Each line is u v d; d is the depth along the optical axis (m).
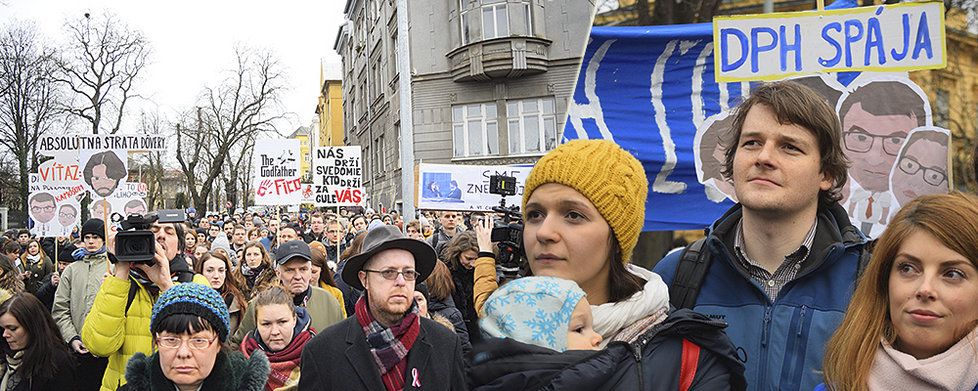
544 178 1.59
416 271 3.03
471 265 5.03
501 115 21.03
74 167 9.82
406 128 10.36
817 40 2.75
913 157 2.70
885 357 1.65
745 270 2.10
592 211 1.56
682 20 2.86
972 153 2.67
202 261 4.89
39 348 3.98
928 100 2.68
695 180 2.88
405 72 10.41
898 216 1.70
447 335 3.02
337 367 2.78
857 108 2.73
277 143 12.20
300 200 12.26
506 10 20.33
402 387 2.79
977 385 1.54
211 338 2.80
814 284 2.00
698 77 2.87
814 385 1.90
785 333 1.98
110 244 3.89
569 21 20.59
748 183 1.96
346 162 12.16
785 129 1.90
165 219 4.09
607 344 1.49
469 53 20.62
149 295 3.76
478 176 10.20
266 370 2.98
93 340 3.61
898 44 2.70
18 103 33.28
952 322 1.57
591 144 1.63
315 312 4.49
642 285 1.66
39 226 9.91
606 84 2.91
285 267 4.43
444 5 21.70
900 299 1.63
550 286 1.46
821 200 2.08
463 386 2.95
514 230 3.04
